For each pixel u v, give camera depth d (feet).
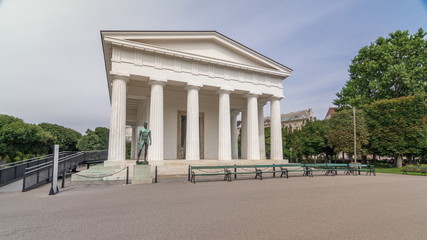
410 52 117.60
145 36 69.21
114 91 64.85
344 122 118.11
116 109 63.52
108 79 88.12
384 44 121.60
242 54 85.30
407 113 110.22
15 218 21.85
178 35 73.87
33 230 18.33
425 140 108.27
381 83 118.01
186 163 67.31
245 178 54.85
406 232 17.67
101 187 41.06
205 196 31.73
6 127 137.90
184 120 96.89
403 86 116.98
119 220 20.74
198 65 77.15
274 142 89.51
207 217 21.52
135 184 44.32
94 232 17.71
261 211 23.68
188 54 73.82
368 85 124.06
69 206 26.58
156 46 69.56
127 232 17.63
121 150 62.75
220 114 80.89
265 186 41.39
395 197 31.83
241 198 30.37
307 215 22.25
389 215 22.44
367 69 122.62
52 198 31.76
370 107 119.75
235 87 82.53
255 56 86.33
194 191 35.81
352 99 126.93
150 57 69.97
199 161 69.21
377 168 106.22
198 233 17.31
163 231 17.79
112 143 61.93
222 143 79.00
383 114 116.47
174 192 34.94
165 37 71.92
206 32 77.87
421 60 115.14
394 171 86.58
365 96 128.36
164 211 23.72
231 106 101.96
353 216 22.02
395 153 116.67
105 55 73.31
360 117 117.70
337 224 19.54
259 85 87.40
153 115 68.49
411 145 109.91
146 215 22.27
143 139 47.91
